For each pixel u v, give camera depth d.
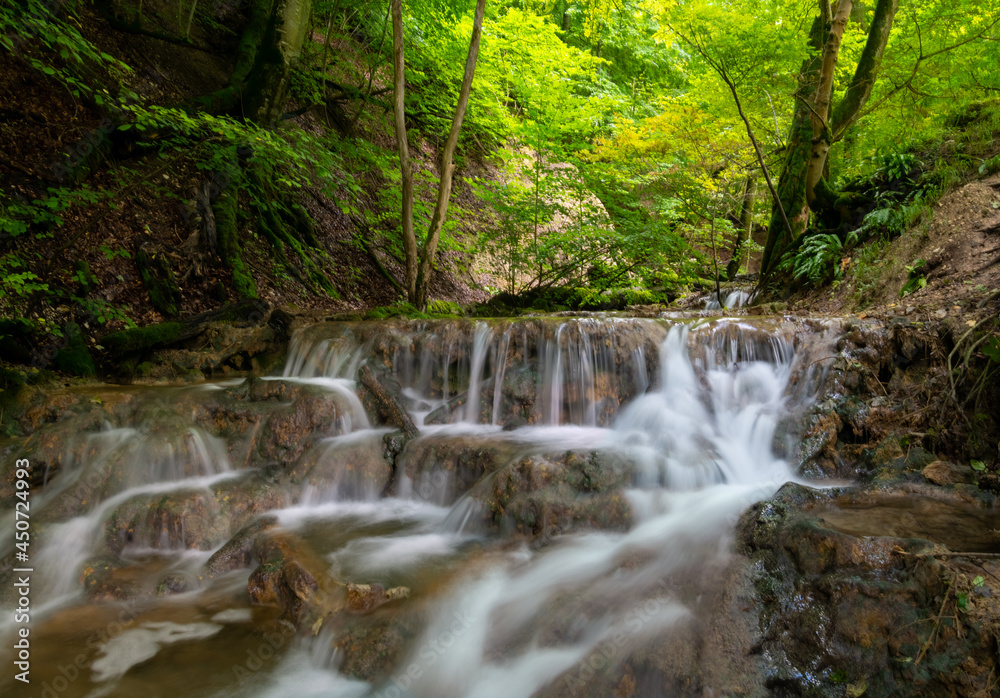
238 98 9.05
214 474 4.75
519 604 3.20
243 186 8.91
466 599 3.31
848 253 7.73
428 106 12.53
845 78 10.27
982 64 7.70
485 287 13.09
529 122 11.28
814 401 4.70
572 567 3.44
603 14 12.95
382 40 11.68
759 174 12.45
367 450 4.82
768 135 11.07
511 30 11.89
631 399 5.42
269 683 2.88
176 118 6.40
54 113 7.22
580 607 3.06
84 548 3.98
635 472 4.14
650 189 11.45
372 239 11.86
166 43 9.78
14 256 5.52
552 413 5.38
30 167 6.66
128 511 4.12
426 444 4.79
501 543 3.83
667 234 10.16
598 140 12.26
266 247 9.37
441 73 12.16
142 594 3.55
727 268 13.96
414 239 8.42
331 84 11.64
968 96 7.62
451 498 4.54
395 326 6.27
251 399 5.33
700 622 2.84
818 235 8.13
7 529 4.00
